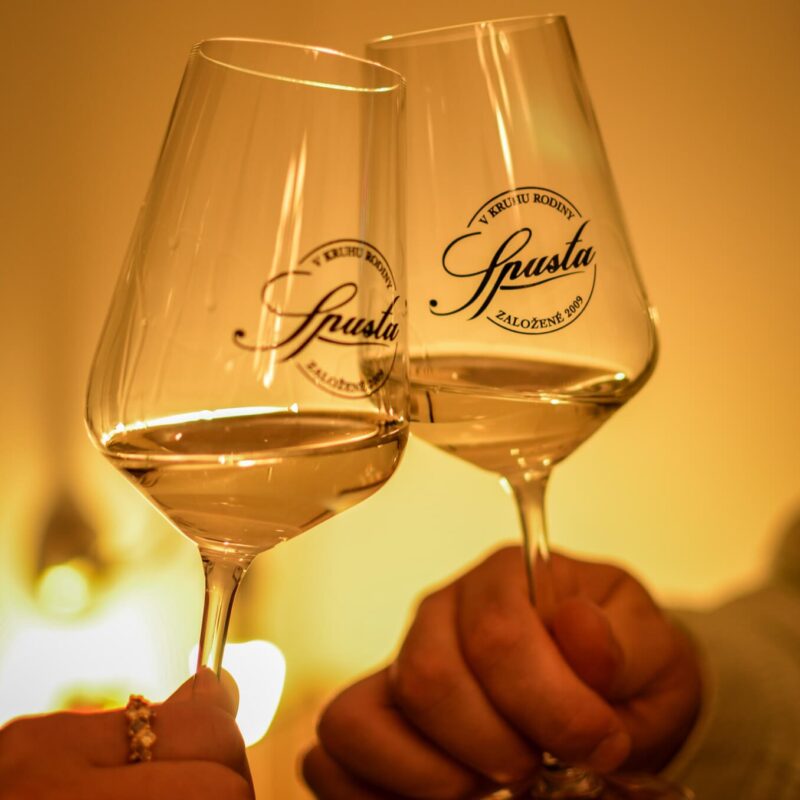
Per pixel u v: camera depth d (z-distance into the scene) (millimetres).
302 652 1770
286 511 383
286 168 382
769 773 774
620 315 507
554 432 526
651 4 1743
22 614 1399
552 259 497
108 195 1477
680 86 1760
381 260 404
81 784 340
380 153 408
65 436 1448
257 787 1669
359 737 684
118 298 398
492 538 1795
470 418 506
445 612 688
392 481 1808
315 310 383
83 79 1434
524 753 646
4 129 1350
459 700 643
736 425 1839
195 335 375
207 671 406
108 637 1467
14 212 1371
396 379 407
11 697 1392
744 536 1849
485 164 500
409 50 508
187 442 371
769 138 1787
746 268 1805
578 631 616
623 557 1843
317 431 380
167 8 1520
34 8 1375
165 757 372
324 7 1659
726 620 898
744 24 1766
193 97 388
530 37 512
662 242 1779
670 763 774
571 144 510
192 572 1580
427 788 676
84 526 1460
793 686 802
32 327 1403
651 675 735
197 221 377
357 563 1800
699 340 1814
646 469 1845
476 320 497
